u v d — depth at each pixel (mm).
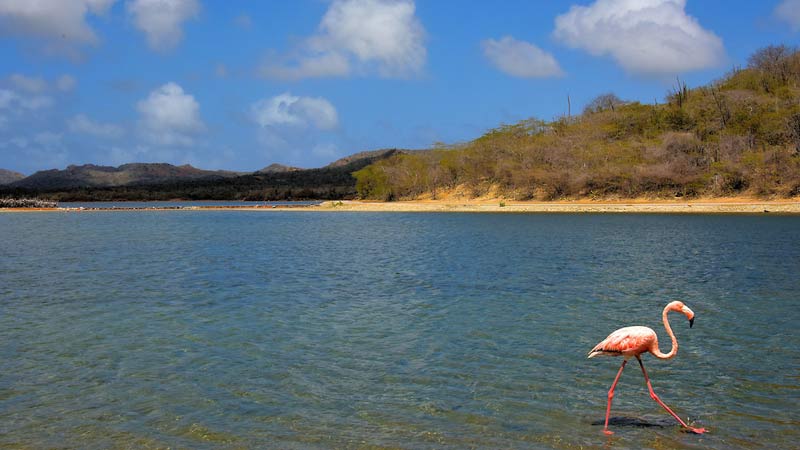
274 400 13602
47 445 11461
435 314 21672
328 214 99688
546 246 43594
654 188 94000
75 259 37562
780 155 86000
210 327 19938
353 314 21766
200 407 13219
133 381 14805
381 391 14102
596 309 22250
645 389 14133
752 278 28219
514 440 11586
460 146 126438
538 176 102625
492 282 28203
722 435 11719
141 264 35125
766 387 14141
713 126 106812
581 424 12281
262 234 58031
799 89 106812
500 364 15953
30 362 16234
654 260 35094
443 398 13648
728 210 77875
